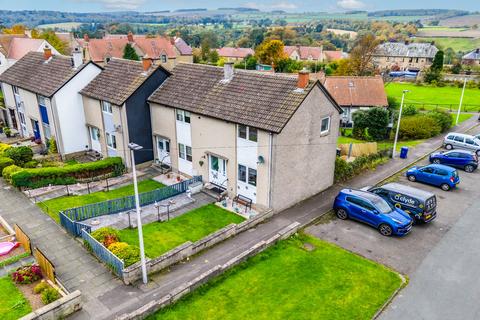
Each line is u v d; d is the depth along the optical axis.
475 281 17.97
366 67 87.12
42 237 21.00
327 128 26.52
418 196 22.92
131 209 24.50
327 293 16.98
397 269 18.78
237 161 24.97
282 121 21.92
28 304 15.72
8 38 72.12
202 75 28.75
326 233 22.00
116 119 29.88
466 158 31.97
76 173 28.34
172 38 102.69
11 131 40.53
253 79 25.73
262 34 173.25
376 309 16.05
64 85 32.03
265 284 17.53
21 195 26.16
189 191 26.12
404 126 42.81
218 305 16.17
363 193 23.34
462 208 25.27
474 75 91.88
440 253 20.14
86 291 16.72
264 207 24.19
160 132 30.30
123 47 85.75
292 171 24.30
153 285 17.22
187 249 19.28
